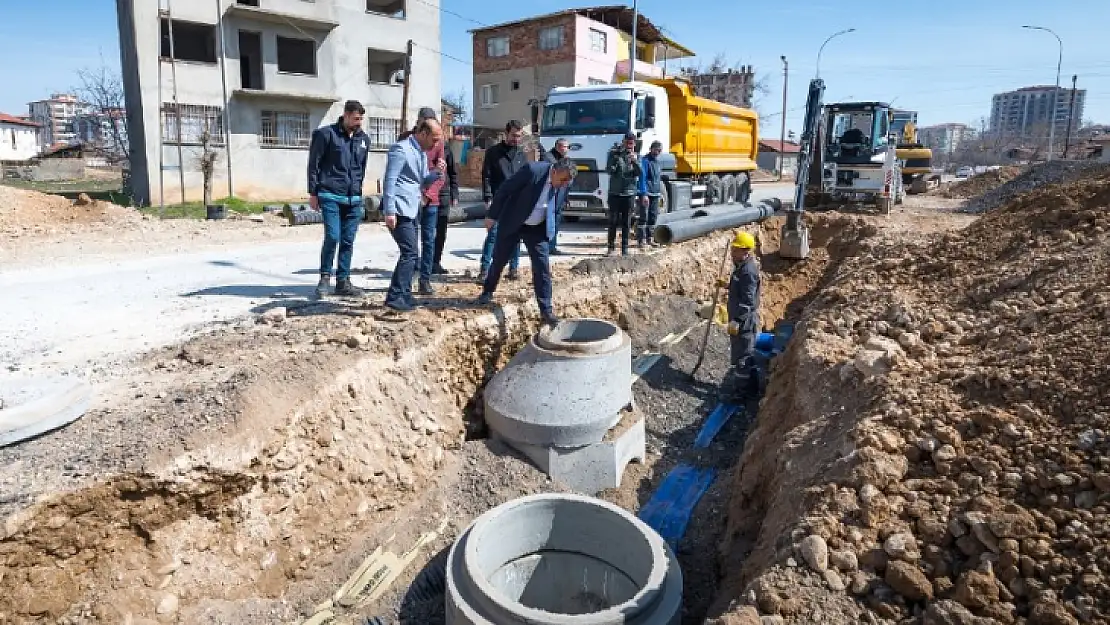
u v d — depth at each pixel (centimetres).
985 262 745
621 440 603
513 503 485
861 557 326
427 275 703
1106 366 375
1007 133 9512
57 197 1423
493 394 592
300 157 2648
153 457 371
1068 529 301
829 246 1309
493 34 3778
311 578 437
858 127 1847
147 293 721
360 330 559
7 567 323
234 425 410
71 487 343
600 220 1540
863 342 607
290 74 2589
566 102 1304
